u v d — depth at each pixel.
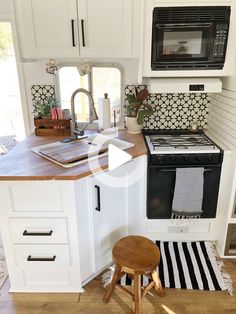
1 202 1.52
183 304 1.69
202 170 1.93
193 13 1.76
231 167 1.92
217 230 2.18
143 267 1.46
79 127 2.39
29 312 1.65
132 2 1.80
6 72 2.37
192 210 2.03
